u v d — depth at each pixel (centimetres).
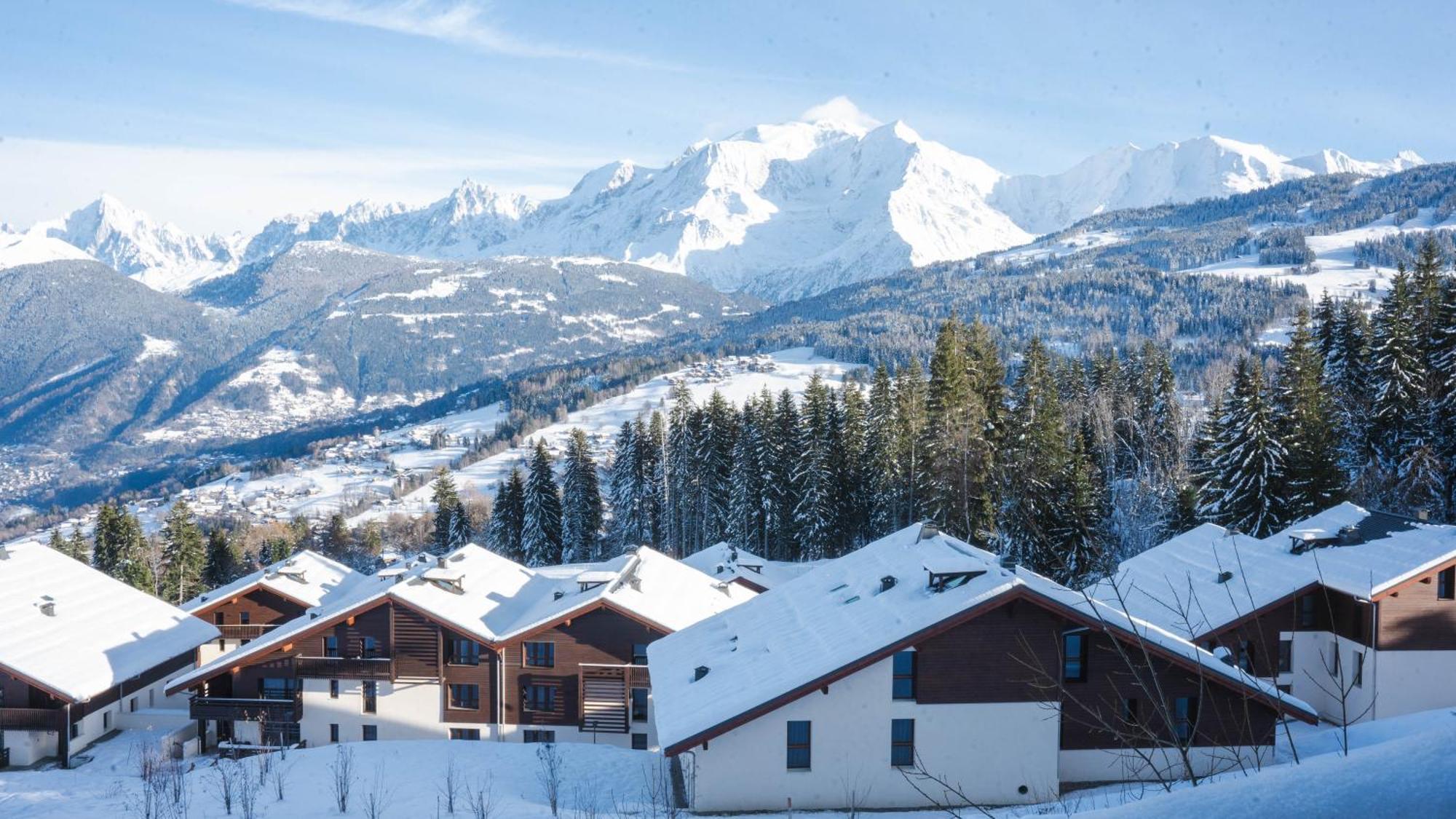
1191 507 5862
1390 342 5388
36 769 3569
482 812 2434
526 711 3934
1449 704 3238
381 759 3200
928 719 2467
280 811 2620
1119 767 2522
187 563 8956
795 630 2877
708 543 8644
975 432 5922
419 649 3944
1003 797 2464
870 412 7912
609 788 2889
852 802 2144
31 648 3766
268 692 3978
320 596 5347
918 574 2795
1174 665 2512
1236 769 2466
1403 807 657
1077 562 5103
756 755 2453
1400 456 5294
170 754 3738
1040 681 2467
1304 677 3441
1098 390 8512
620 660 3919
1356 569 3347
